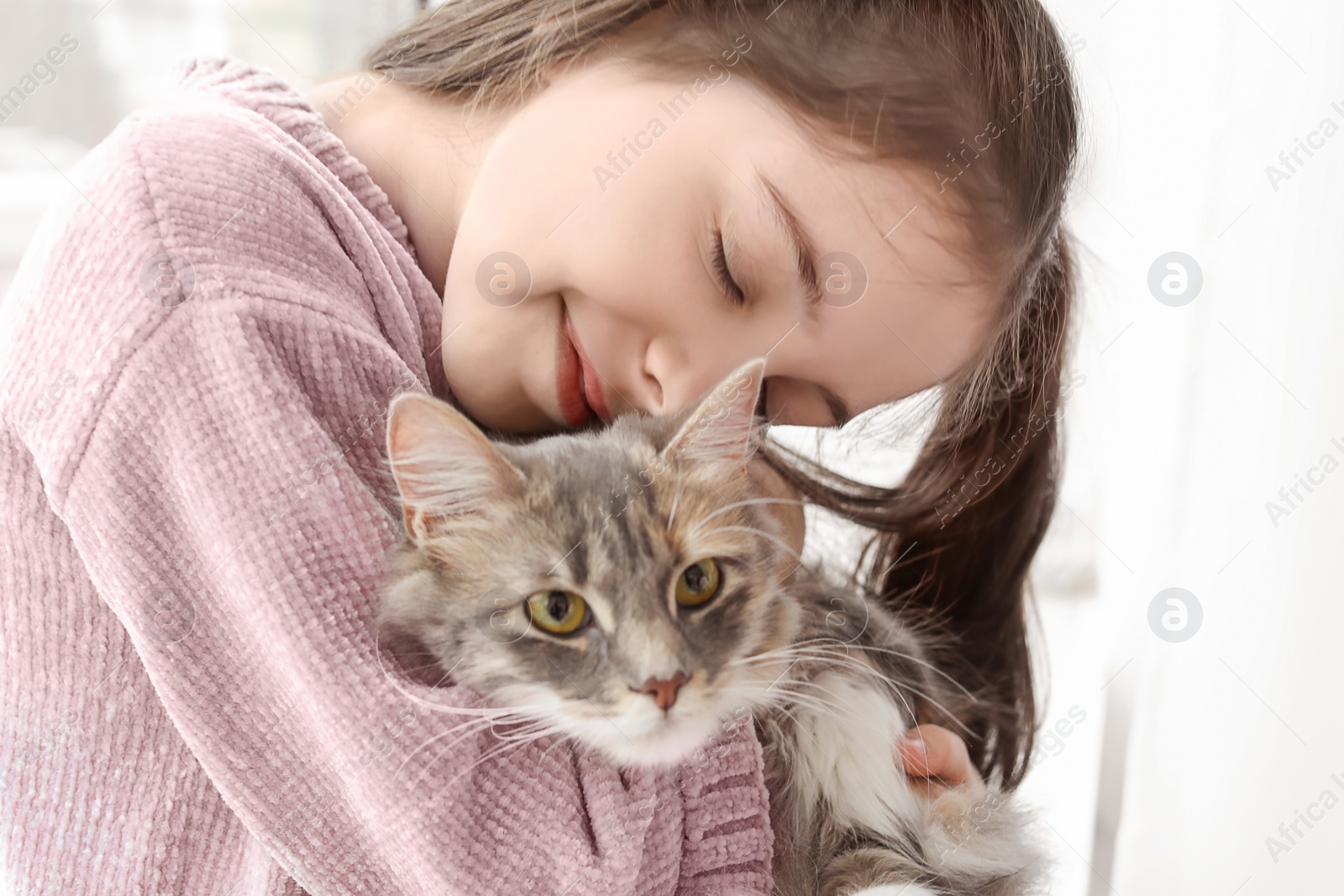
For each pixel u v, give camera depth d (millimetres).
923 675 1677
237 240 1150
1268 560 1865
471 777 1083
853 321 1285
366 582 1110
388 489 1216
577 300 1318
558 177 1285
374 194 1488
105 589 1122
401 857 1067
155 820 1221
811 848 1382
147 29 1699
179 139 1208
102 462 1078
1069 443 2168
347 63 1905
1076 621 2223
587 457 1267
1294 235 1820
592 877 1103
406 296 1420
